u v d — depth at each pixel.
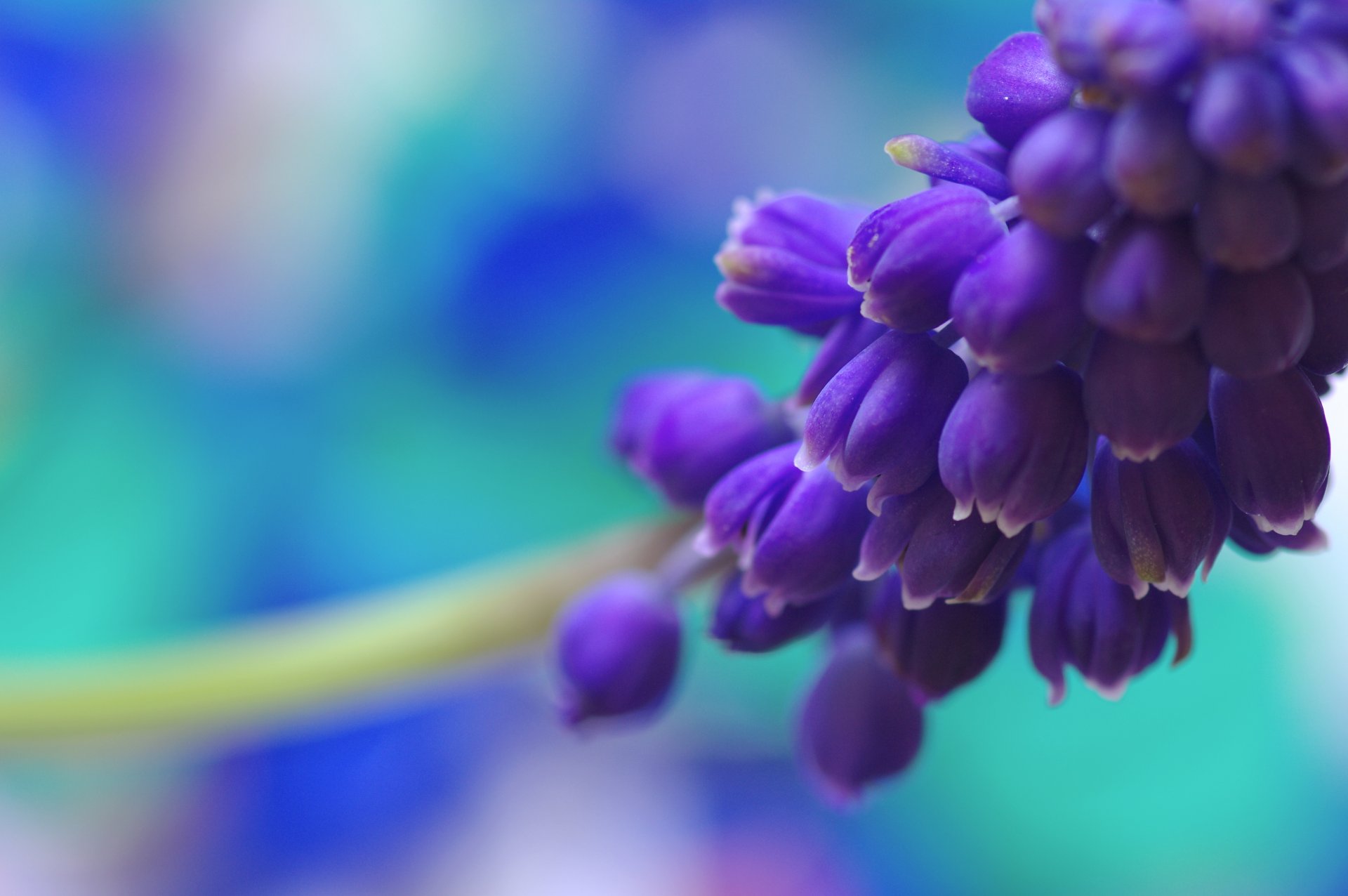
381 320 0.29
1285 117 0.13
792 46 0.29
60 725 0.16
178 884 0.28
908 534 0.14
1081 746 0.28
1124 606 0.14
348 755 0.28
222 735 0.16
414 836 0.29
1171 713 0.28
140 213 0.29
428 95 0.29
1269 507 0.13
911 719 0.15
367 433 0.29
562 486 0.29
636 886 0.29
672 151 0.29
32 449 0.28
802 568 0.14
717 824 0.29
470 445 0.29
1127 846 0.27
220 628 0.28
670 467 0.15
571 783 0.29
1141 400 0.13
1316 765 0.28
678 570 0.16
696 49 0.29
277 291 0.29
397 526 0.28
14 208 0.29
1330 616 0.28
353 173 0.29
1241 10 0.13
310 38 0.29
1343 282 0.13
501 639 0.16
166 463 0.28
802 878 0.29
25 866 0.28
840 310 0.14
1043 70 0.13
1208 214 0.13
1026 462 0.13
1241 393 0.13
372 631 0.16
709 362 0.29
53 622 0.27
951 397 0.13
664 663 0.16
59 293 0.29
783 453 0.14
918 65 0.29
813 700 0.15
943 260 0.13
